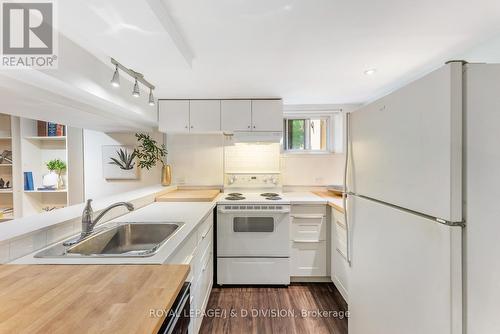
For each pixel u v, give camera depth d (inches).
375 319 51.2
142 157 122.4
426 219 36.7
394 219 44.4
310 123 133.0
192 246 63.9
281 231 102.8
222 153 128.3
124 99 80.5
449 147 32.7
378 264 49.9
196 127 114.0
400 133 42.5
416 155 38.7
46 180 117.6
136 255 44.6
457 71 32.2
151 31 48.8
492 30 57.2
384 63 75.9
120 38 51.8
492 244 32.7
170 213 79.0
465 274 32.8
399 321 43.3
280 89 101.3
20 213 116.7
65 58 53.5
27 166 118.3
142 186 126.3
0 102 60.8
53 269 39.2
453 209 32.6
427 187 36.5
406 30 57.1
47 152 126.3
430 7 48.6
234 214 102.3
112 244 62.6
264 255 102.9
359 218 58.2
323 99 117.2
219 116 113.9
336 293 98.8
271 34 58.2
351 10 49.3
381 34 58.9
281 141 118.2
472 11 49.9
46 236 50.0
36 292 32.2
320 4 47.4
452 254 32.8
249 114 114.0
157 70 79.0
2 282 34.9
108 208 58.8
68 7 41.1
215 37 59.2
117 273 37.9
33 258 43.8
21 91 52.9
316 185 130.1
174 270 39.1
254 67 78.0
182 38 59.6
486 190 32.5
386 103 46.8
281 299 94.4
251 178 127.4
